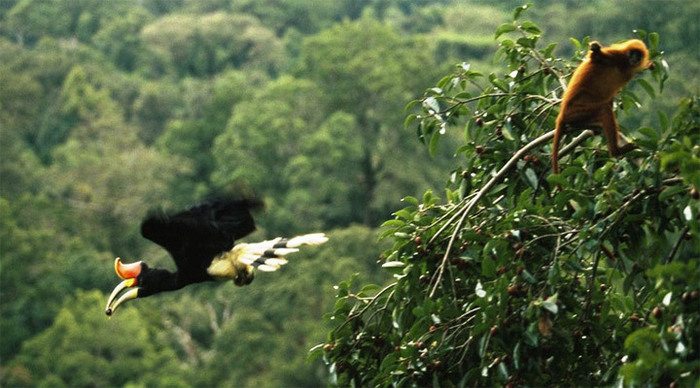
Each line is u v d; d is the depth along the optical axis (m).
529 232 9.31
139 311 49.69
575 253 9.28
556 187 9.81
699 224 8.07
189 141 65.69
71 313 47.81
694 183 7.74
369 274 46.50
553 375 9.53
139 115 72.56
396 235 9.84
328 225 59.59
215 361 45.34
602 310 9.45
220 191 8.89
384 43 65.25
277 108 63.16
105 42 81.06
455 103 10.48
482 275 9.63
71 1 84.94
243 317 45.62
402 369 9.52
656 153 8.74
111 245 57.78
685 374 7.81
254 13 88.62
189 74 80.50
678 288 8.12
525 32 10.49
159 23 81.88
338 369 10.13
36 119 68.69
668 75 9.88
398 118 60.88
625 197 8.91
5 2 89.56
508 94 10.24
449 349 9.41
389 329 10.07
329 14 90.62
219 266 8.84
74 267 52.44
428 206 10.12
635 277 9.41
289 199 58.59
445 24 83.88
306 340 44.28
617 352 9.55
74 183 60.19
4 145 62.28
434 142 10.54
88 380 45.25
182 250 8.87
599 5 62.91
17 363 45.69
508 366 9.21
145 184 60.31
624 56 8.83
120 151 65.31
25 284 51.19
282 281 47.31
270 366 44.66
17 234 51.88
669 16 50.22
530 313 8.76
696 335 8.06
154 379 45.34
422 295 9.75
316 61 65.31
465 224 9.98
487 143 10.09
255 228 8.90
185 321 49.38
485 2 91.50
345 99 63.22
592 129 9.12
